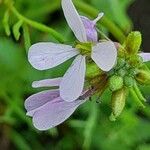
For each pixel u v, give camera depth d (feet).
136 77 0.23
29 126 0.40
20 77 0.40
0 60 0.40
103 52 0.20
